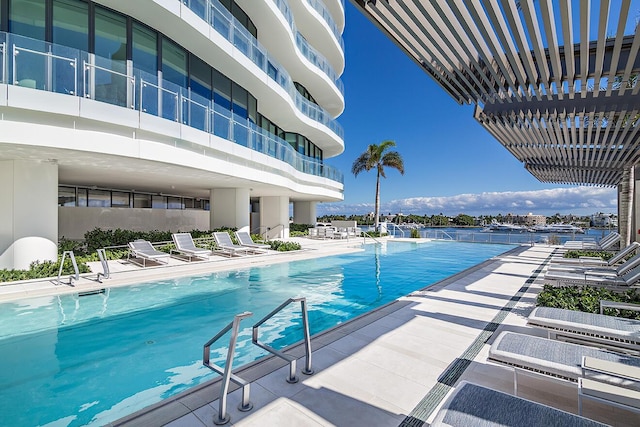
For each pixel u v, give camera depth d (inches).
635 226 472.4
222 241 553.9
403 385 130.2
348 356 156.7
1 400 141.3
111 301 284.2
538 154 455.5
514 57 169.5
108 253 457.4
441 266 512.7
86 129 318.3
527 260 506.9
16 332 217.0
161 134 374.0
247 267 456.1
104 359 181.2
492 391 95.4
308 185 874.8
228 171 484.1
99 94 323.6
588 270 304.3
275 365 147.1
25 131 285.6
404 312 229.5
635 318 184.2
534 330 193.2
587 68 174.9
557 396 123.6
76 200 633.0
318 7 808.9
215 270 417.4
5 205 349.7
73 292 299.9
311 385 129.3
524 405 88.4
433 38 158.6
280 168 650.2
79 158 352.8
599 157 431.2
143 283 344.5
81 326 228.8
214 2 443.2
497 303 253.3
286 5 627.5
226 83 539.2
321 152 1200.8
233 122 496.7
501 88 209.0
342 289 354.3
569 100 246.7
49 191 364.8
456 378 136.3
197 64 475.8
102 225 635.5
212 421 105.4
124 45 380.5
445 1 135.1
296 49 716.7
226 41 464.8
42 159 356.5
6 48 276.8
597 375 104.5
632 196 506.3
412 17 141.2
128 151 343.9
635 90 214.5
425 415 110.3
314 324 242.1
